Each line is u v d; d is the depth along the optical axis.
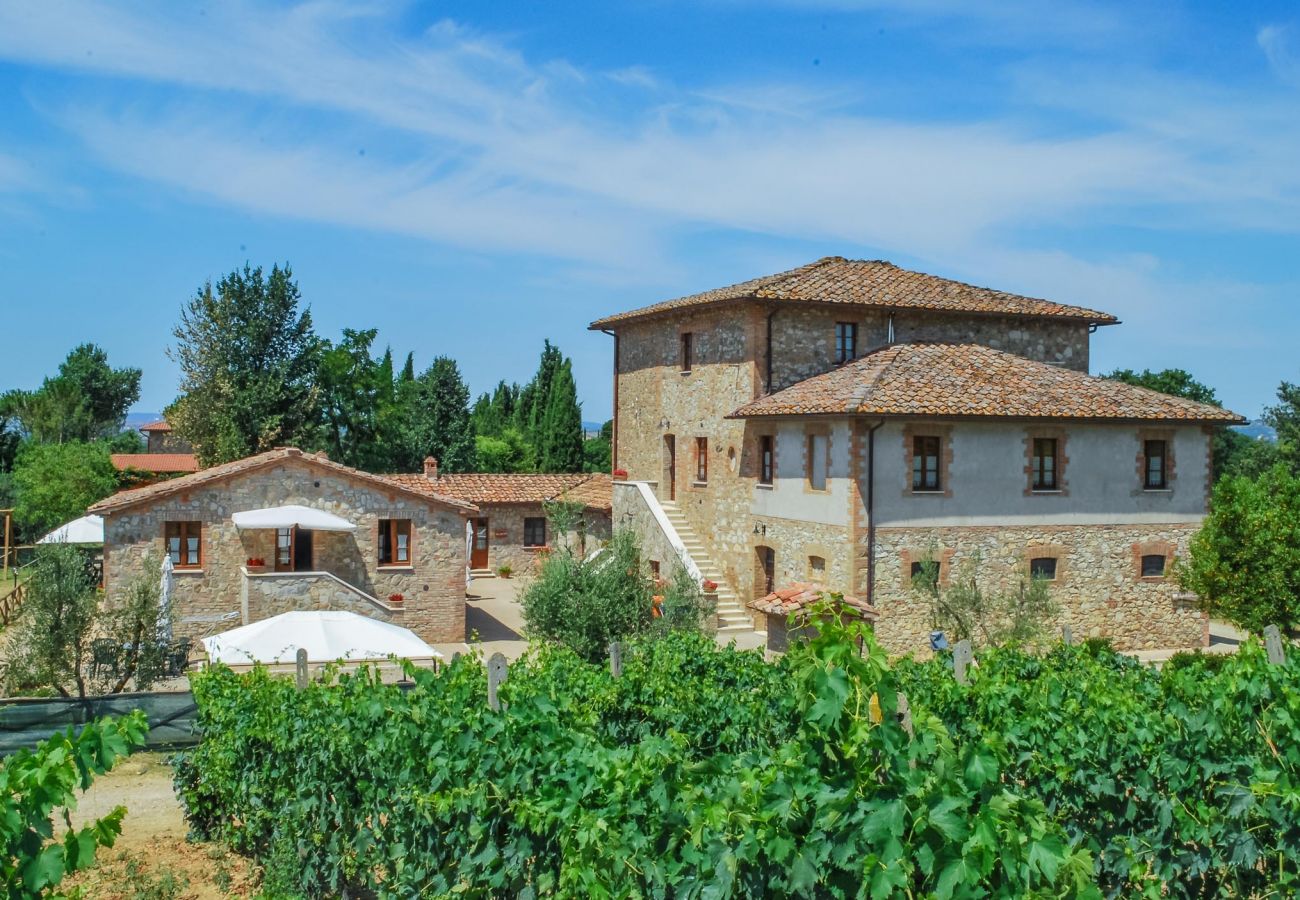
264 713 12.75
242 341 47.81
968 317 30.03
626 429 36.38
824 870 6.13
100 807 15.12
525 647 27.03
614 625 21.75
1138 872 8.62
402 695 12.08
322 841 11.45
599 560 23.06
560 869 8.05
